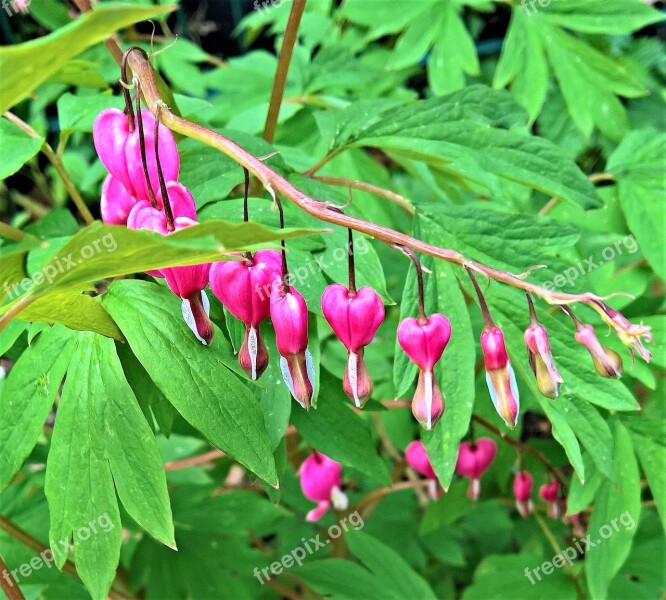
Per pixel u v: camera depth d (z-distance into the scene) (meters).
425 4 0.46
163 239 0.18
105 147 0.24
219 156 0.28
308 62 0.45
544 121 0.55
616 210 0.38
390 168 0.66
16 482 0.36
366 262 0.27
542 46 0.44
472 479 0.35
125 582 0.41
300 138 0.43
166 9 0.17
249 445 0.23
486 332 0.21
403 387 0.26
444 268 0.28
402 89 0.49
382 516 0.50
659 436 0.32
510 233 0.29
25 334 0.30
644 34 0.62
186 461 0.39
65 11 0.43
